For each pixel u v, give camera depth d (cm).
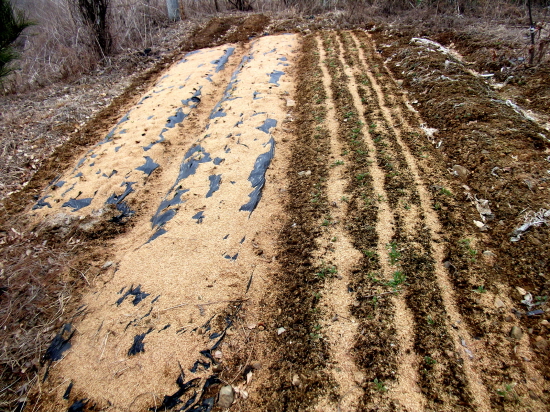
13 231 371
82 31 822
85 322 282
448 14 833
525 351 232
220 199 388
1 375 252
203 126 546
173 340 262
